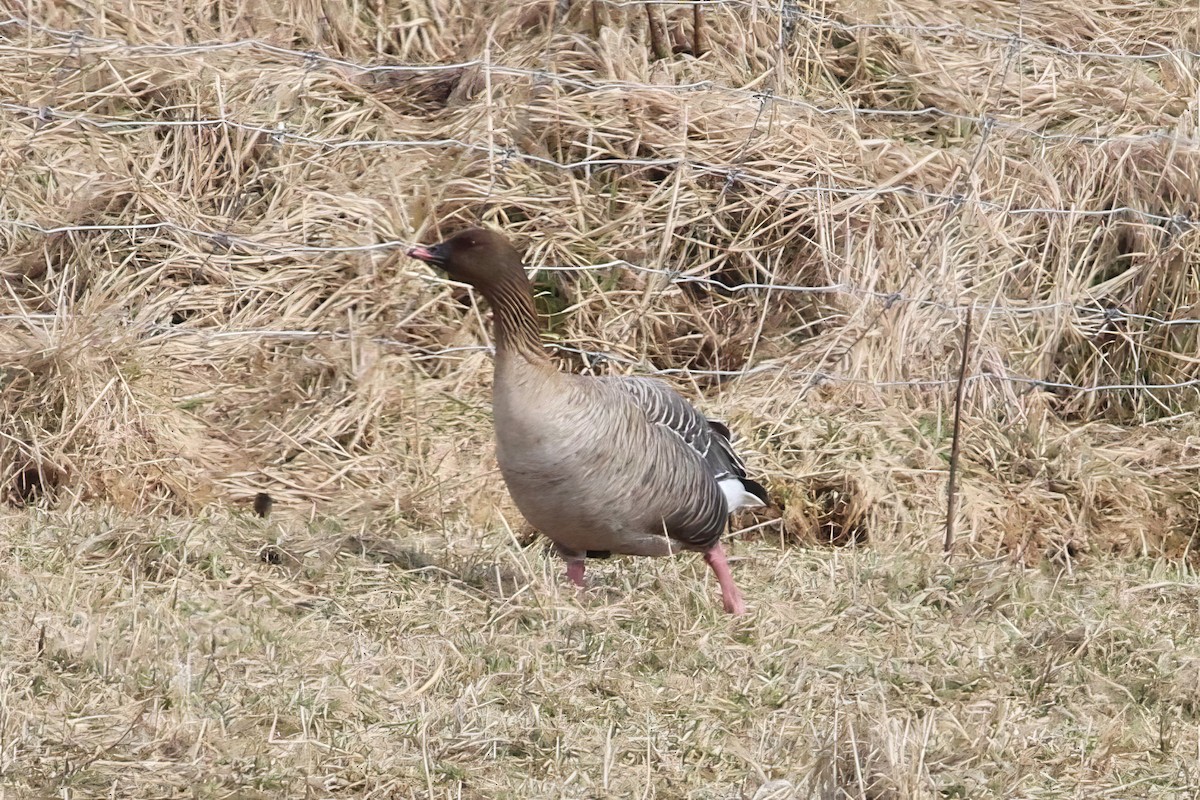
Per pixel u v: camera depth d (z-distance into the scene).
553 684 8.78
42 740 7.28
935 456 13.76
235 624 9.30
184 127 14.91
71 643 8.55
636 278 14.80
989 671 9.58
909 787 7.34
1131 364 15.66
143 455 12.25
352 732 7.82
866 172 15.61
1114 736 8.64
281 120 15.26
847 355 14.60
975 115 16.81
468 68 16.06
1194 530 13.61
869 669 9.52
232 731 7.61
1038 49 18.03
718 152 15.31
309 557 10.73
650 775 7.63
